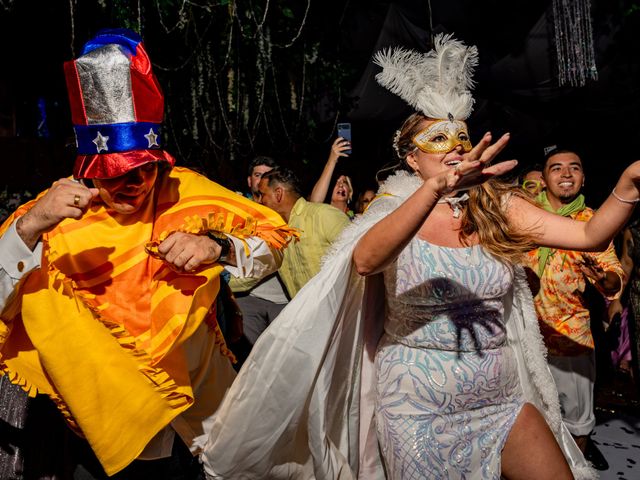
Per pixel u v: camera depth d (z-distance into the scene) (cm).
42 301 194
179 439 269
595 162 809
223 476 231
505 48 650
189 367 220
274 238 218
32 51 539
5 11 485
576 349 369
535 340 243
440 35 240
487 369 224
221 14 518
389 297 231
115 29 207
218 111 574
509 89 690
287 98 605
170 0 476
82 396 198
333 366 227
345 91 638
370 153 718
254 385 221
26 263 185
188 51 528
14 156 496
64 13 490
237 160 631
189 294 204
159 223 212
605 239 216
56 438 227
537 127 754
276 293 419
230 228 210
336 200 566
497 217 226
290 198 409
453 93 236
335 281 217
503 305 239
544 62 648
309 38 584
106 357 198
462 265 224
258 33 518
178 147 570
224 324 278
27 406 225
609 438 454
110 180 197
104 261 206
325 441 229
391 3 599
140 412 202
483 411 227
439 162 235
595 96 698
